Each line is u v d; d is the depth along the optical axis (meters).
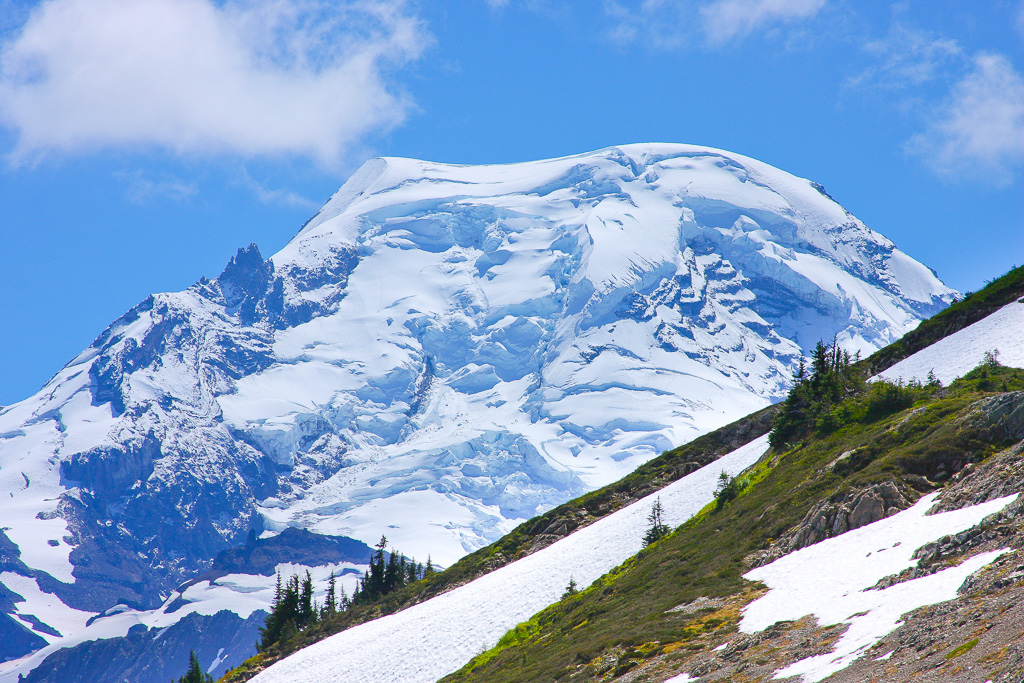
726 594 75.25
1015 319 136.75
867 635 49.88
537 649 98.31
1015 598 43.00
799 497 90.50
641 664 64.94
